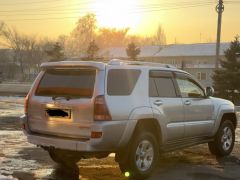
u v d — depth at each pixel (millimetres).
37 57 105750
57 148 8891
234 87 37875
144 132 9297
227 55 39125
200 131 10758
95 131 8531
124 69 9109
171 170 10094
